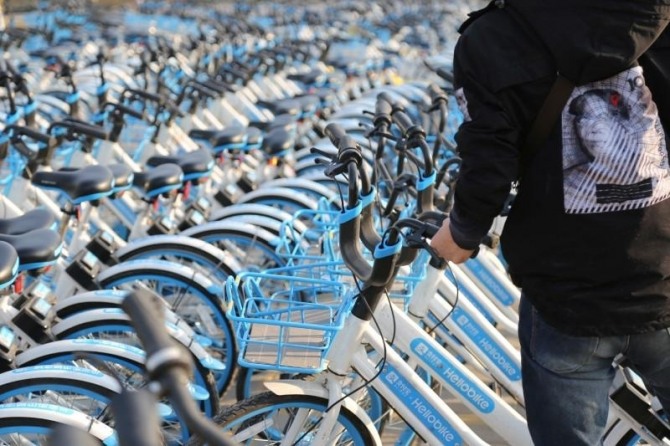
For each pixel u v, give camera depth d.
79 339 3.27
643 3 2.12
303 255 3.66
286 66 9.95
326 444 2.78
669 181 2.24
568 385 2.33
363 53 11.70
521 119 2.20
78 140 4.92
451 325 3.35
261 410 2.73
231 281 2.88
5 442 2.81
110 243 4.18
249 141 5.89
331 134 2.85
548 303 2.29
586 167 2.20
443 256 2.41
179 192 4.91
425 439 2.87
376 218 4.21
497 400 2.94
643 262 2.23
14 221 3.64
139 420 1.13
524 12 2.16
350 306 2.81
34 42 11.01
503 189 2.20
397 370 2.85
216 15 13.55
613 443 2.90
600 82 2.18
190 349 3.40
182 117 6.78
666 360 2.33
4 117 5.81
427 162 3.08
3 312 3.35
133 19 13.27
